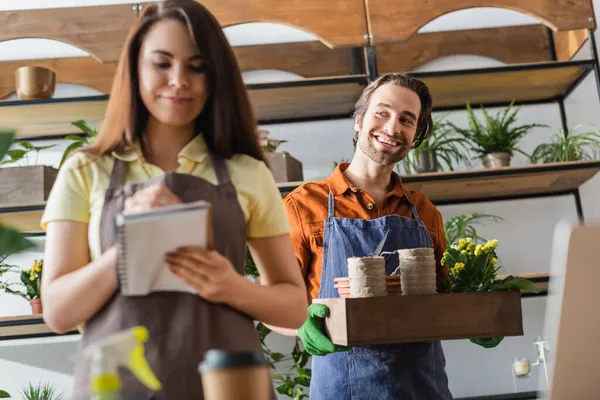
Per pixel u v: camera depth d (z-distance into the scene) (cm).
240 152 135
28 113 314
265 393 73
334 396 199
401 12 308
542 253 342
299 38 359
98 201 122
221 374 71
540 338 302
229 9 304
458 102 350
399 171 326
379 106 216
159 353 110
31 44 353
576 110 348
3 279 332
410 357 199
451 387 329
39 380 327
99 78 350
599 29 350
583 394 89
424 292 179
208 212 105
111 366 68
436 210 227
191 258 107
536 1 314
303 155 348
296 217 216
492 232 343
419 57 355
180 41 123
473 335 176
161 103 124
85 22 309
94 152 127
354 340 170
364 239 209
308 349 188
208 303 114
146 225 104
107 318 113
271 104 329
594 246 87
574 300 87
